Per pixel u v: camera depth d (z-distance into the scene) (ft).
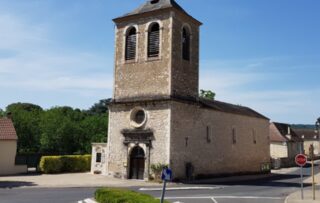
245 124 116.98
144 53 87.40
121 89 89.51
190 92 89.40
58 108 199.41
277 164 152.25
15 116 149.79
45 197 53.62
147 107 84.33
